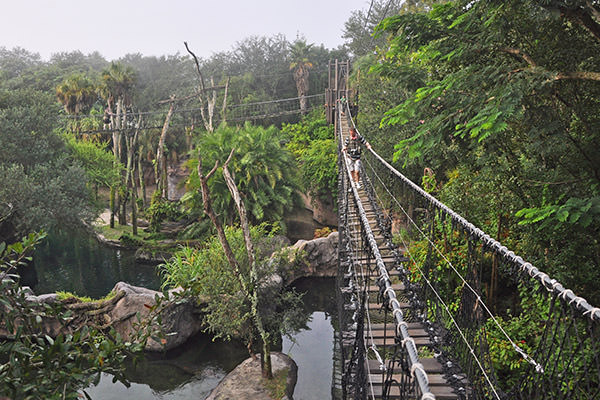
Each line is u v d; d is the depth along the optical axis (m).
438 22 8.41
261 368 13.11
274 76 57.06
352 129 15.23
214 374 14.21
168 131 46.94
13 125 23.98
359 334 4.81
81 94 42.22
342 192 13.32
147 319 3.43
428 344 6.04
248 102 50.72
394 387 4.99
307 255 22.34
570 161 8.02
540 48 7.80
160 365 14.71
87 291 23.11
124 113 40.97
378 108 23.70
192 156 29.77
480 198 11.04
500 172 8.73
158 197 34.62
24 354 2.60
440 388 5.42
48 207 22.16
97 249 31.36
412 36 8.60
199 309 15.99
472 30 8.05
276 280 17.56
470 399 5.41
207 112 49.88
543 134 7.72
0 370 2.57
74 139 32.56
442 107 8.54
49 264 27.83
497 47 7.82
